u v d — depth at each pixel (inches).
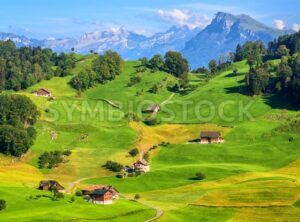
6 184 7244.1
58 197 6638.8
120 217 6176.2
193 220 6427.2
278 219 6368.1
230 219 6427.2
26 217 5634.8
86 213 6087.6
